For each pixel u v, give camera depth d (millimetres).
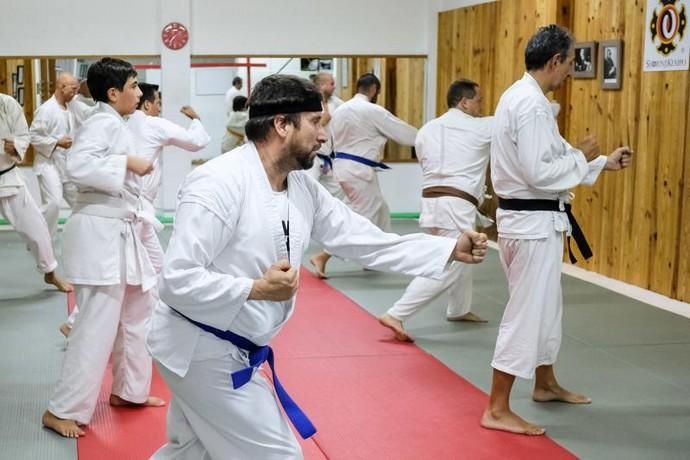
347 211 2725
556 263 3930
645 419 4199
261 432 2490
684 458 3736
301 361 5082
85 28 10398
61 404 3953
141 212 4473
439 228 5555
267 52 10805
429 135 5590
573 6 7875
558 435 3980
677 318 6094
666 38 6586
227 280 2328
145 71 11594
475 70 9797
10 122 6371
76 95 7949
